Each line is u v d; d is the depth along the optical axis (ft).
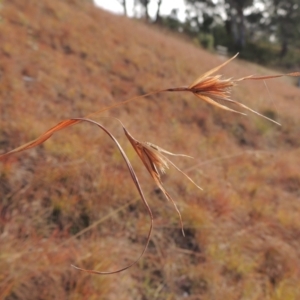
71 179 11.33
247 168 17.54
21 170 11.30
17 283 7.88
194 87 2.13
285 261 11.65
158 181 2.03
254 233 12.76
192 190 13.23
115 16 40.16
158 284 9.84
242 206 13.76
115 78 23.70
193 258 11.03
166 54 32.22
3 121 13.14
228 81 2.12
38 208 10.44
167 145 16.75
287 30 104.83
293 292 10.53
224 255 11.13
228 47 102.22
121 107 19.79
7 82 16.28
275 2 104.22
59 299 8.06
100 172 12.00
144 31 38.75
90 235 10.39
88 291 8.32
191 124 22.31
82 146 13.07
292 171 18.51
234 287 10.25
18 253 8.38
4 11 24.85
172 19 94.79
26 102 15.49
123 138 15.16
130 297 9.11
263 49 106.73
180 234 11.54
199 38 70.38
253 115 26.02
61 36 25.82
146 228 11.17
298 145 25.30
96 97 19.71
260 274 11.05
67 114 16.52
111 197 11.44
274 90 37.96
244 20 109.91
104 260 9.14
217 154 18.57
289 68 100.68
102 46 27.78
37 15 27.48
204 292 9.96
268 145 24.29
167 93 24.00
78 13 33.37
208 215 12.38
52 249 8.82
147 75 25.85
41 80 18.40
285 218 13.97
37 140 2.30
